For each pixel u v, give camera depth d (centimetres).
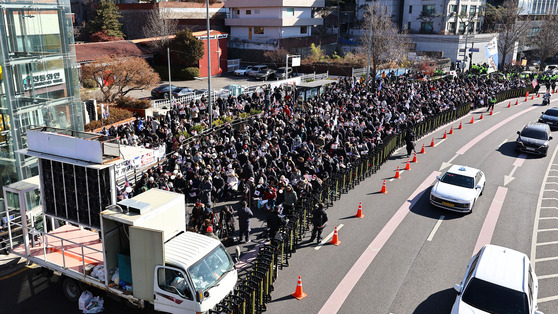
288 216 1616
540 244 1592
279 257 1446
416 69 5678
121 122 3116
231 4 6650
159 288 996
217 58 5997
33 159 1730
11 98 1625
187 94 4238
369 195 2042
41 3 1722
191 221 1599
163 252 974
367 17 6312
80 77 3522
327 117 2788
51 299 1205
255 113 3178
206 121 2803
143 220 1021
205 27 6506
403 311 1183
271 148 2098
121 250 1089
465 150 2833
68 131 1282
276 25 6259
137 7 6575
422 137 3150
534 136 2795
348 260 1449
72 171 1210
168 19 6150
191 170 1902
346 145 2250
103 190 1180
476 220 1789
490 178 2322
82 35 6600
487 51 6419
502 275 1096
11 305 1172
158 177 1794
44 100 1781
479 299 1059
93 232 1349
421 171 2405
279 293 1255
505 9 7869
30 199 1634
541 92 5288
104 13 6353
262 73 5488
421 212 1858
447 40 7238
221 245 1106
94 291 1154
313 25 7038
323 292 1262
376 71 5331
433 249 1534
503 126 3494
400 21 8075
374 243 1571
